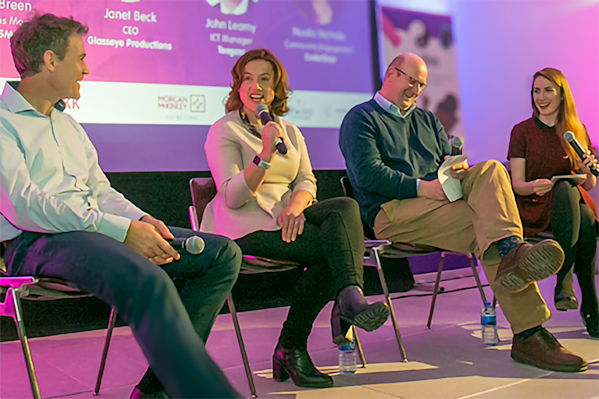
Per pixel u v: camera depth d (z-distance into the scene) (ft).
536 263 4.96
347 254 4.91
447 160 6.03
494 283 5.38
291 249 5.22
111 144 8.27
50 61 4.22
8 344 7.46
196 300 4.33
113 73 8.28
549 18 13.38
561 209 6.63
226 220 5.47
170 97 8.70
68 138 4.61
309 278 5.35
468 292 10.34
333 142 10.20
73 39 4.31
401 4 11.09
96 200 4.84
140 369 6.21
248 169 5.26
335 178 10.13
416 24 11.28
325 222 5.08
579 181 6.93
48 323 7.97
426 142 7.09
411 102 6.97
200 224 5.87
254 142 5.77
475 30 12.14
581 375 5.28
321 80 10.07
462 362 5.90
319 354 6.54
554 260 4.89
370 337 7.23
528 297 5.64
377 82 10.70
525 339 5.71
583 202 7.16
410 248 6.15
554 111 7.76
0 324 7.61
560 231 6.60
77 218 3.91
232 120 5.87
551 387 4.98
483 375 5.43
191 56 8.87
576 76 13.88
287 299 9.89
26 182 3.98
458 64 11.87
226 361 6.40
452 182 5.95
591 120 14.25
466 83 11.98
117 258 3.45
